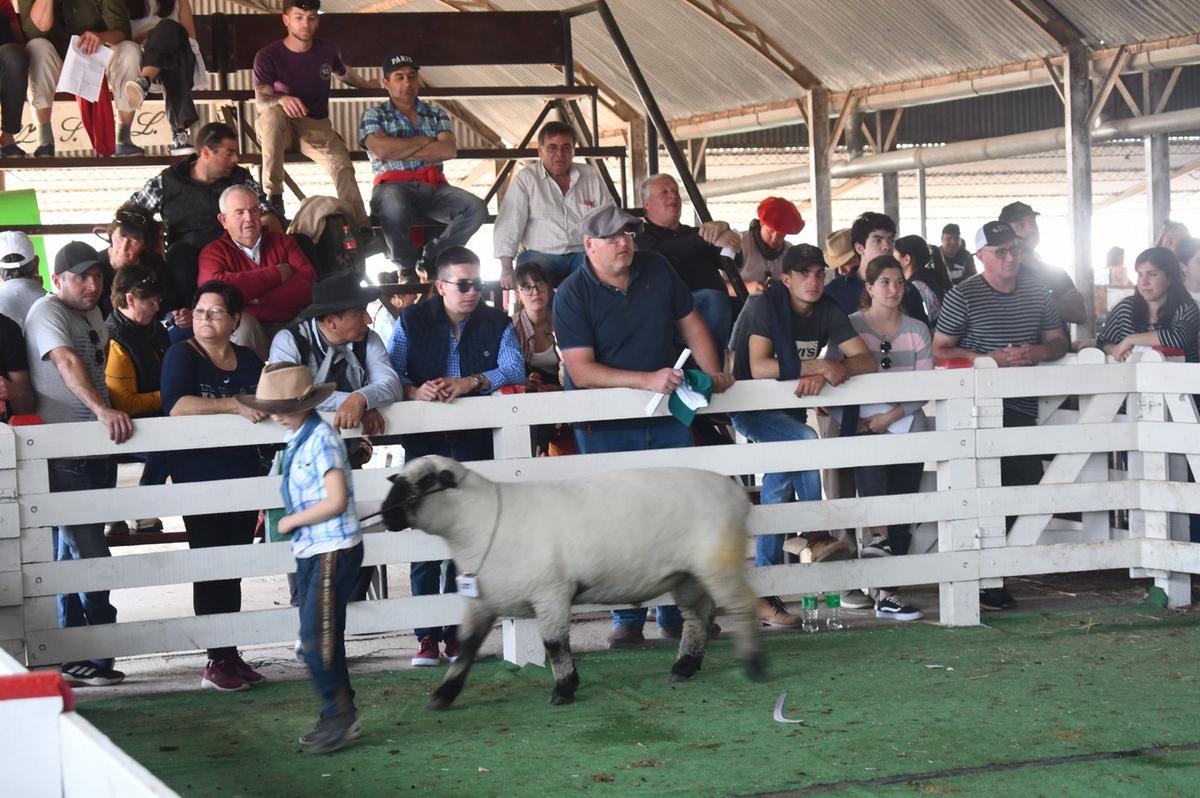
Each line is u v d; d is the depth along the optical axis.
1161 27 14.98
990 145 19.39
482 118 25.12
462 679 5.20
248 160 8.38
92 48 7.84
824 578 6.40
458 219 8.38
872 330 7.04
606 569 5.08
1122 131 17.77
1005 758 4.37
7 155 7.88
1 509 5.45
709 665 5.79
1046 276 8.58
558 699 5.19
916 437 6.52
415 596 6.03
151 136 10.88
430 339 6.23
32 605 5.52
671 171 24.16
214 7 22.55
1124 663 5.65
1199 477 6.70
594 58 22.22
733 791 4.11
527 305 7.41
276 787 4.28
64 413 6.02
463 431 6.25
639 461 6.15
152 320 6.38
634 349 6.16
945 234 11.72
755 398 6.38
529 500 5.03
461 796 4.14
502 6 20.75
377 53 9.28
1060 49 15.99
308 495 4.57
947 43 17.31
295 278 6.86
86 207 23.61
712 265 7.76
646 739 4.70
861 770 4.27
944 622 6.61
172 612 7.92
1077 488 6.76
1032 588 7.54
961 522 6.59
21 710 2.56
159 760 4.62
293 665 6.33
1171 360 7.12
